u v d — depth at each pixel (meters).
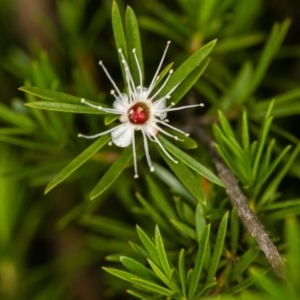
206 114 0.13
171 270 0.11
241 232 0.12
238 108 0.13
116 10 0.11
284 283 0.10
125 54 0.11
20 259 0.14
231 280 0.12
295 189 0.14
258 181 0.12
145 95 0.12
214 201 0.12
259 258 0.12
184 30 0.14
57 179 0.11
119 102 0.11
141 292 0.12
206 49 0.11
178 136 0.12
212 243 0.12
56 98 0.11
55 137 0.13
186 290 0.11
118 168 0.11
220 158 0.12
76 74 0.14
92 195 0.11
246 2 0.14
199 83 0.13
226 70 0.14
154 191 0.13
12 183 0.14
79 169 0.13
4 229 0.14
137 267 0.11
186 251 0.12
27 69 0.14
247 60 0.14
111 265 0.14
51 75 0.13
